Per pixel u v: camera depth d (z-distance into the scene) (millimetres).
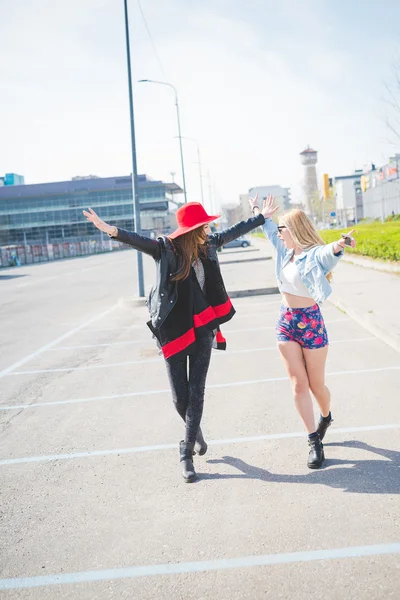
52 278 31672
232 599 2484
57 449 4715
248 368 7102
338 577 2576
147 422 5238
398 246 17938
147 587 2635
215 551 2893
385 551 2750
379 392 5539
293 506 3314
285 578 2605
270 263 29469
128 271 33625
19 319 14141
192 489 3693
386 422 4660
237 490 3613
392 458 3898
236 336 9500
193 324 3791
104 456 4457
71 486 3922
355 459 3943
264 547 2887
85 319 13391
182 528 3174
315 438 3895
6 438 5125
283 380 6367
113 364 8047
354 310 9984
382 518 3070
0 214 134000
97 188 132000
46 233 133250
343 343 8070
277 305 13023
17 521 3445
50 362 8539
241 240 60875
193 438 3916
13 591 2689
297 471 3830
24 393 6754
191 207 3818
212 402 5719
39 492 3865
